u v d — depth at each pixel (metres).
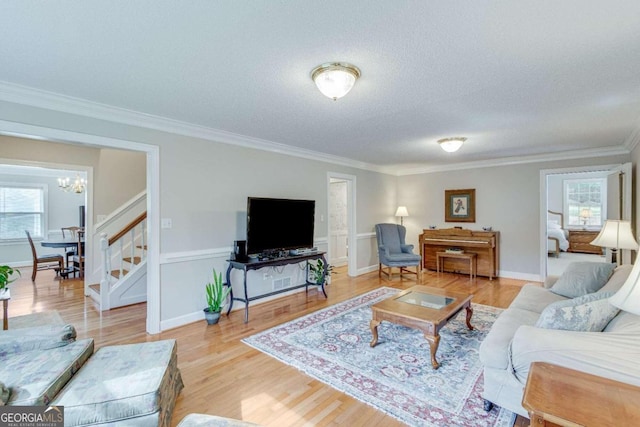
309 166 4.97
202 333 3.19
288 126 3.48
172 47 1.80
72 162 4.82
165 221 3.29
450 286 5.04
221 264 3.81
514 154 5.18
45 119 2.54
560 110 2.95
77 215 7.70
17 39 1.70
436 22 1.57
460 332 3.15
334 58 1.95
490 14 1.50
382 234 5.92
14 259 6.87
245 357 2.66
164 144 3.28
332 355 2.69
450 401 2.04
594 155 4.81
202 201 3.61
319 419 1.88
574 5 1.43
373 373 2.39
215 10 1.46
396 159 5.66
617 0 1.39
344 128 3.56
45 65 2.02
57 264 6.80
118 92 2.48
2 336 1.83
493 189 5.79
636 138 3.78
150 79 2.24
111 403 1.48
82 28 1.60
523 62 2.00
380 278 5.69
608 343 1.47
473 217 6.00
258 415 1.92
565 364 1.50
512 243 5.61
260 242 3.87
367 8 1.45
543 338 1.62
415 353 2.71
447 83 2.32
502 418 1.86
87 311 3.91
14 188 6.96
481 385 2.22
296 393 2.15
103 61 1.97
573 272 2.98
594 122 3.33
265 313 3.81
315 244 5.06
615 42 1.76
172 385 1.91
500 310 3.81
